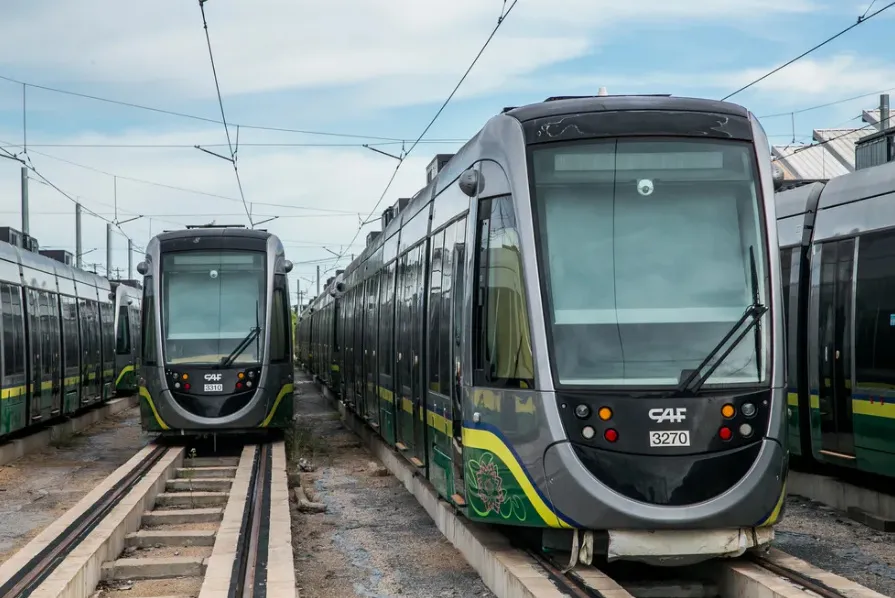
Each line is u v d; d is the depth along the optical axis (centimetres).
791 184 1454
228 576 847
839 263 1208
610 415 782
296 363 7750
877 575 877
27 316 1991
